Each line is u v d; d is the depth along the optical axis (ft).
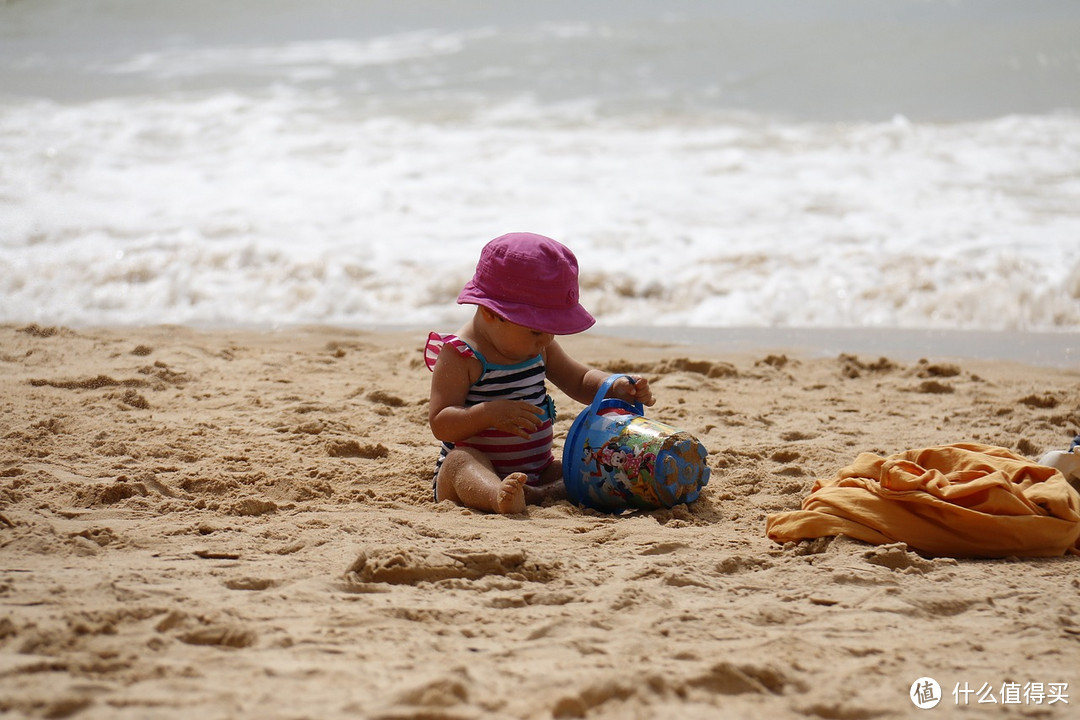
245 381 31.40
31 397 27.96
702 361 33.73
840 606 14.94
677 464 20.08
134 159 62.90
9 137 66.13
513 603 14.57
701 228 50.83
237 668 11.91
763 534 18.88
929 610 14.83
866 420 28.02
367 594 14.84
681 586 15.58
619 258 47.26
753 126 69.72
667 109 73.46
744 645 13.11
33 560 15.79
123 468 21.91
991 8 99.60
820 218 52.19
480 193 56.54
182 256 47.34
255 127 69.67
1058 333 40.16
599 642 13.08
